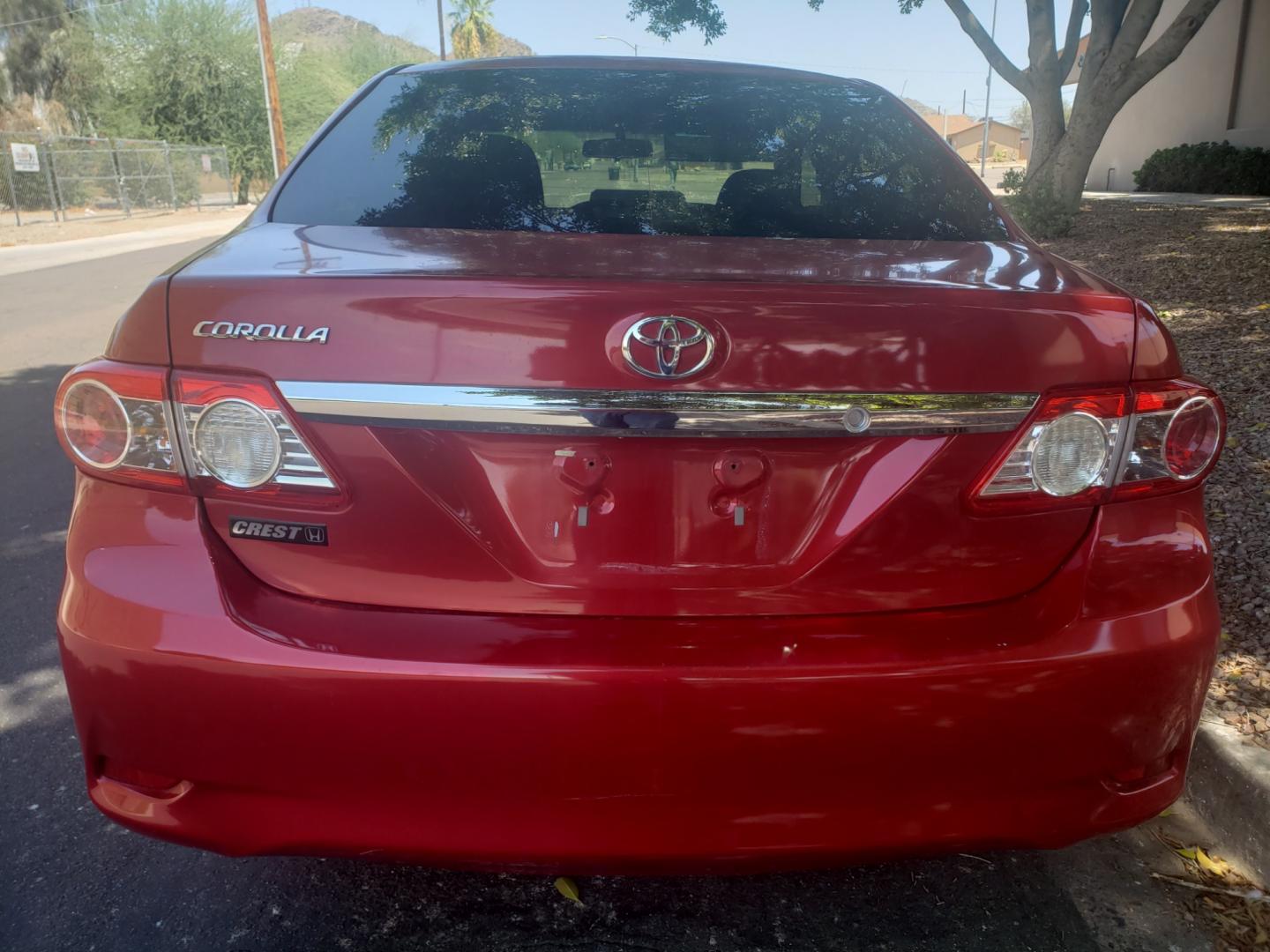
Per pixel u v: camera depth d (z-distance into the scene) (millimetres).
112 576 1612
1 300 11938
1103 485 1679
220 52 37906
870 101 2725
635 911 2160
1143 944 2074
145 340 1629
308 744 1554
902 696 1562
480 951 2045
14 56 37062
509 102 2535
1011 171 17328
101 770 1690
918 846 1630
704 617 1622
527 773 1555
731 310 1562
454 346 1553
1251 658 2832
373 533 1598
